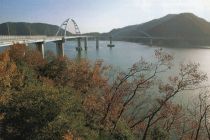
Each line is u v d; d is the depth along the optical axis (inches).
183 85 1577.3
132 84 1747.0
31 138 1005.2
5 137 1024.9
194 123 1831.9
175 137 1745.8
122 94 1729.8
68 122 1041.5
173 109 1640.0
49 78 1987.0
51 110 1065.5
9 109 1108.5
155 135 1600.6
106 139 1325.0
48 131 996.6
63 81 1898.4
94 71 1850.4
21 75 1552.7
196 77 1603.1
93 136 1228.5
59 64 2048.5
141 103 2050.9
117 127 1513.3
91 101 1581.0
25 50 2352.4
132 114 1911.9
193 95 2659.9
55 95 1125.1
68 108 1168.8
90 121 1466.5
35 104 1072.8
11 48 2193.7
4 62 1555.1
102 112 1628.9
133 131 1669.5
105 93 1744.6
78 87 1836.9
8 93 1184.2
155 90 2453.2
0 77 1294.3
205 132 1800.0
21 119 1068.5
